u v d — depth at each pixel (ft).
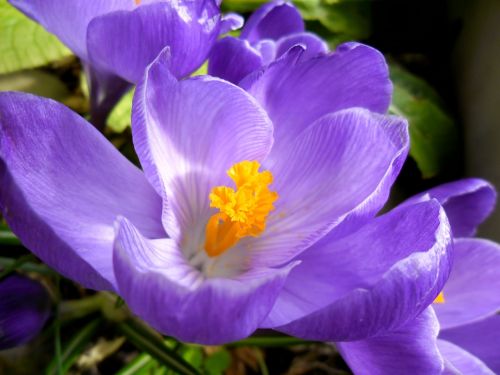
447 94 1.00
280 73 0.42
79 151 0.40
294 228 0.42
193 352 0.65
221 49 0.44
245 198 0.41
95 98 0.50
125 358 0.68
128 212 0.40
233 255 0.43
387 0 1.03
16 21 0.73
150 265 0.37
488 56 0.89
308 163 0.43
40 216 0.35
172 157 0.42
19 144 0.38
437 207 0.38
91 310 0.48
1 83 0.80
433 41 1.05
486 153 0.83
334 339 0.36
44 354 0.49
